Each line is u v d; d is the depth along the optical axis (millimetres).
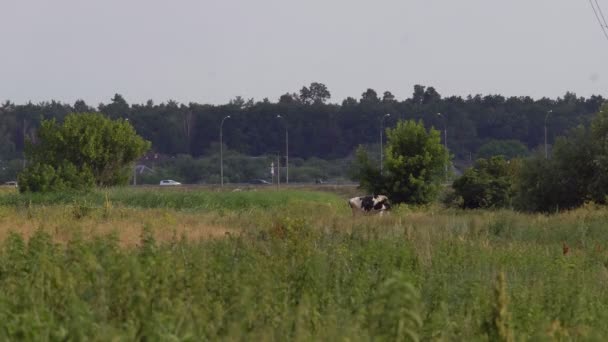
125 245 75938
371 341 35781
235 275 45344
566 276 61781
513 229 111500
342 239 82750
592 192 175000
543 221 120938
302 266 49719
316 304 43688
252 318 39594
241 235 80938
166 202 171125
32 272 45344
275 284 46062
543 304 49312
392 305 35719
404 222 121625
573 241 103875
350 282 50438
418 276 52875
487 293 50219
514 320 44188
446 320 42719
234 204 179750
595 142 176125
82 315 36344
